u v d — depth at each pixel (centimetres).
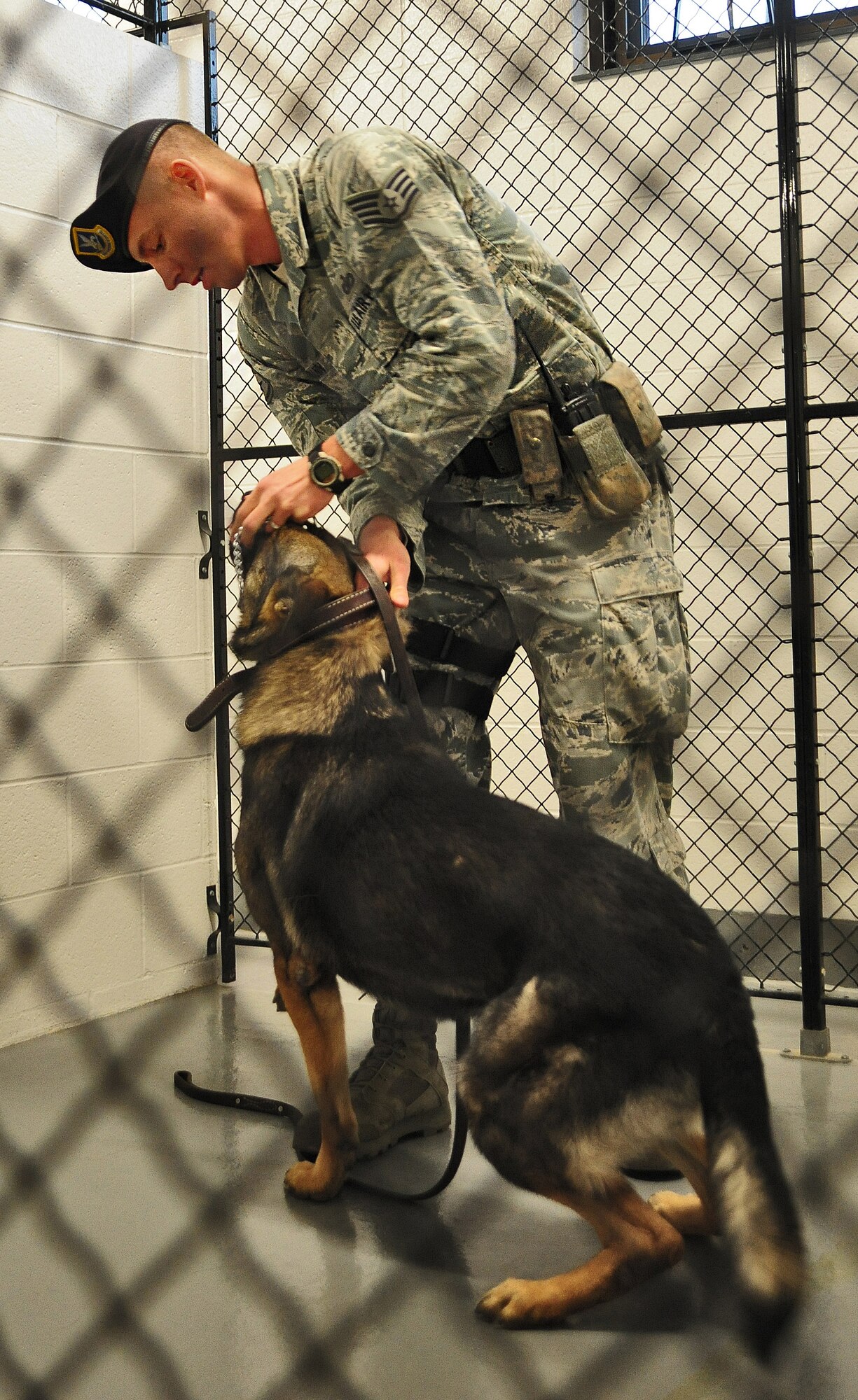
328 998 179
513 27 331
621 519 197
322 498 177
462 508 205
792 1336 139
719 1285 163
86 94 281
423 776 167
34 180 267
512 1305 152
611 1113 144
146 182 184
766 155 309
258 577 185
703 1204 164
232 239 188
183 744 314
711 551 330
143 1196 191
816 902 255
